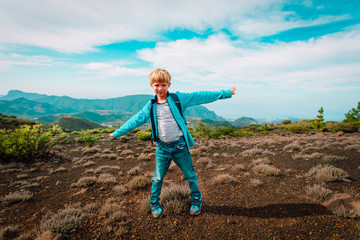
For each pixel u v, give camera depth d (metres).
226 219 2.48
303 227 2.18
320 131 21.84
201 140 14.14
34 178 4.81
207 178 4.32
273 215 2.49
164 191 3.18
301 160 5.43
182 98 2.25
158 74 2.07
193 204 2.60
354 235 1.95
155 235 2.21
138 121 2.27
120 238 2.17
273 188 3.42
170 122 2.20
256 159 6.13
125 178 4.57
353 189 2.99
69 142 12.66
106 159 7.30
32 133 7.61
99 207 2.99
